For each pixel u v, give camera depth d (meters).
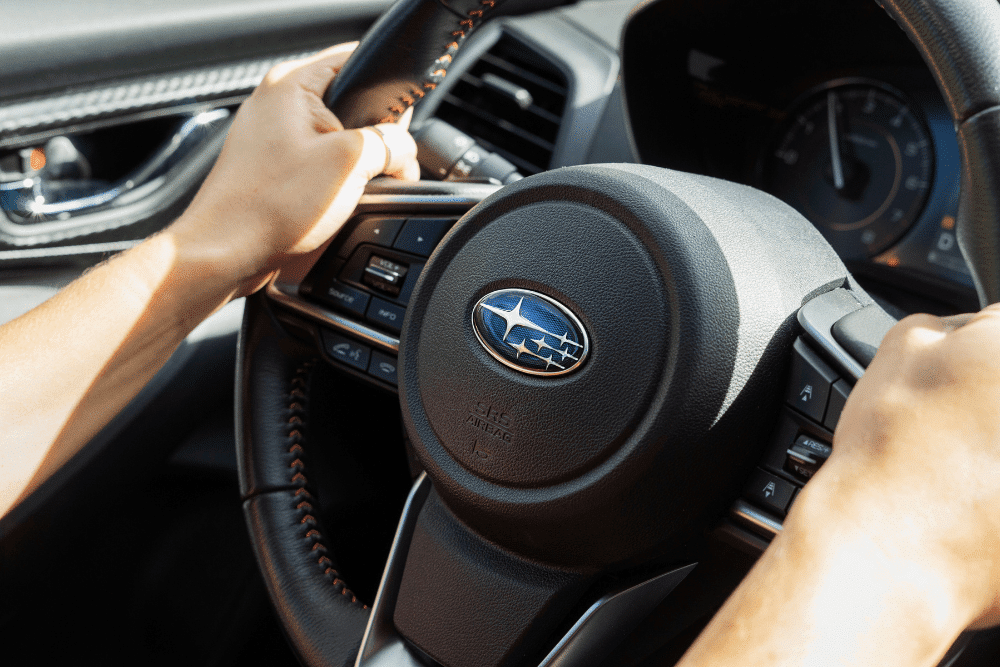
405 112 0.85
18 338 0.70
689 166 1.42
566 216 0.61
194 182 1.54
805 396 0.59
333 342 0.83
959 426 0.38
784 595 0.37
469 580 0.64
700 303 0.56
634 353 0.57
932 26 0.56
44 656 1.07
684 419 0.56
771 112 1.36
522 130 1.51
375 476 1.08
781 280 0.61
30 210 1.37
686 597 0.66
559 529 0.59
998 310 0.42
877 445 0.39
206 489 1.19
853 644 0.35
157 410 1.12
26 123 1.33
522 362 0.59
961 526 0.37
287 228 0.77
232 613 1.14
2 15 1.30
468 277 0.63
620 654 0.67
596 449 0.57
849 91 1.27
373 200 0.80
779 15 1.20
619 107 1.40
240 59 1.53
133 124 1.46
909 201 1.26
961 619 0.37
